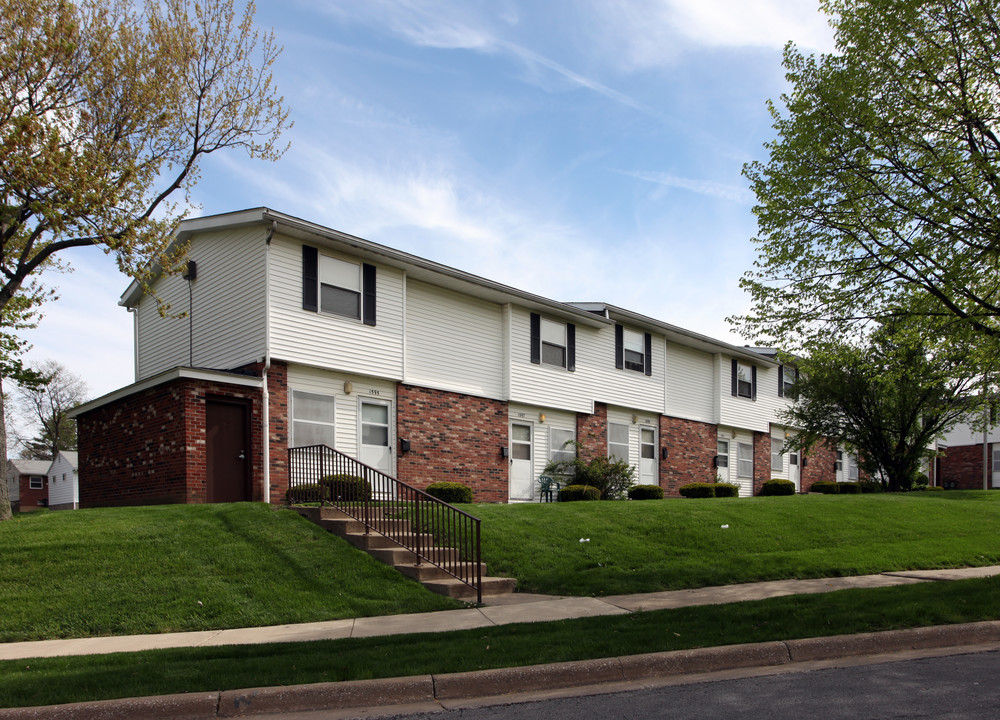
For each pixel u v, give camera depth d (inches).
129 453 627.8
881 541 557.6
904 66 467.2
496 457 779.4
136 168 560.4
